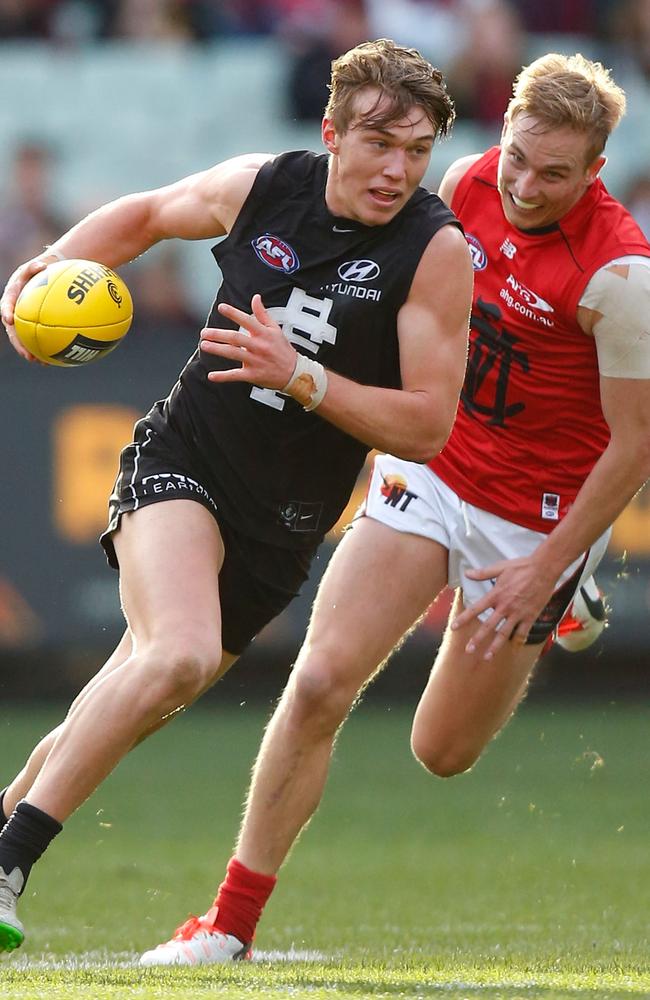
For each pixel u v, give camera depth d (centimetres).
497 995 1230
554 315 1683
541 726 4244
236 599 1603
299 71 4619
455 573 1808
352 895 2162
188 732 4181
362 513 1802
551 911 2011
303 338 1470
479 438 1791
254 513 1552
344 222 1459
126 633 1595
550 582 1688
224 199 1527
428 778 3466
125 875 2333
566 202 1620
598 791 3275
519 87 1603
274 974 1402
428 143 1399
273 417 1513
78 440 4066
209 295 4381
